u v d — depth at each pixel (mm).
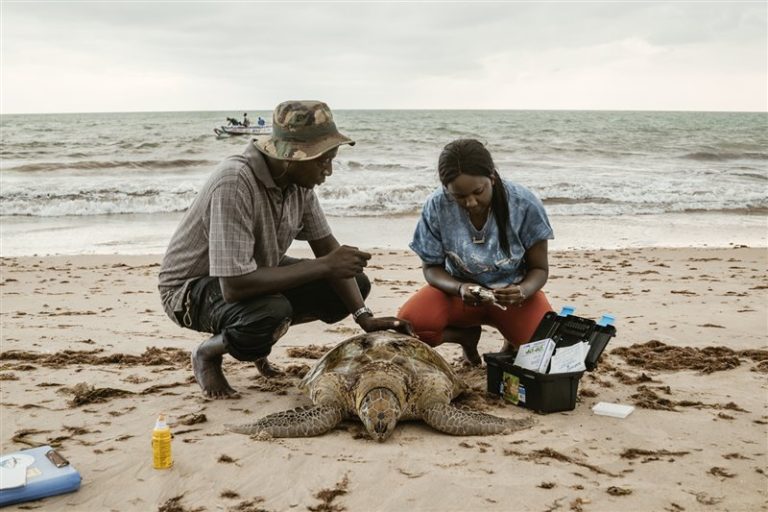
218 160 26453
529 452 3520
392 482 3182
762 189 20016
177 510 2955
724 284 9250
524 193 4422
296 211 4367
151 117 110312
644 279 9680
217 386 4484
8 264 11336
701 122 71062
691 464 3355
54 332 6742
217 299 4207
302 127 3926
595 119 81688
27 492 3031
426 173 23594
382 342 4172
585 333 4285
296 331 6719
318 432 3771
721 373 4992
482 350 5887
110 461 3463
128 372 5219
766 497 2996
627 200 18656
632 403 4305
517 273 4691
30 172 23969
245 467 3369
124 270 10883
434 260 4719
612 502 2961
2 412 4242
